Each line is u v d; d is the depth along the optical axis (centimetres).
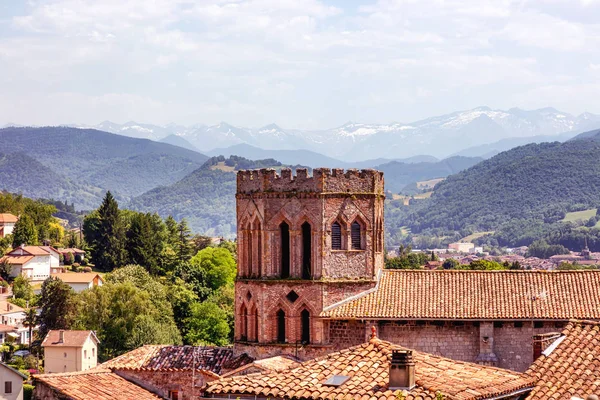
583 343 5538
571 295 8325
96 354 16462
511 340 8244
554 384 5244
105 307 16788
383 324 8475
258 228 8906
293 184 8775
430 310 8375
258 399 5459
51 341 16200
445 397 4925
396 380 5181
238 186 9138
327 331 8625
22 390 13325
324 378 5522
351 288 8725
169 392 8775
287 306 8706
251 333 8912
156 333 16362
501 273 8700
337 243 8781
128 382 8738
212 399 5559
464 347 8331
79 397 7862
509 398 5200
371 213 8844
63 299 18700
